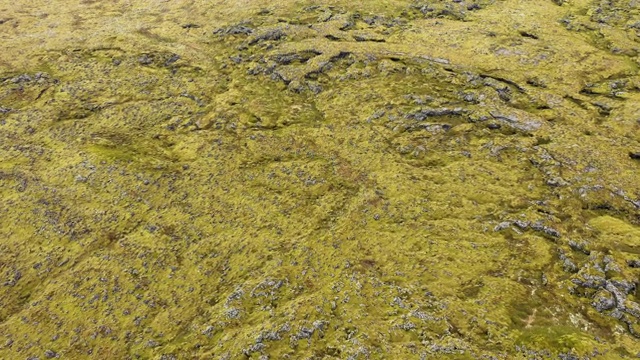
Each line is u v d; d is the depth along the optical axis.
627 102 60.75
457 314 35.62
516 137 56.44
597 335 33.81
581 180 48.47
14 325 38.44
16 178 52.91
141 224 47.53
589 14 88.06
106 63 79.25
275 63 76.88
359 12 95.12
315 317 36.25
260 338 34.78
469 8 94.75
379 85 69.50
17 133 61.16
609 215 45.00
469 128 58.84
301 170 53.94
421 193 49.12
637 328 33.94
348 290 38.56
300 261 42.03
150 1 110.44
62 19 98.44
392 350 33.09
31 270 42.97
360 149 56.91
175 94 71.12
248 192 51.19
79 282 41.59
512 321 35.06
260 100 68.81
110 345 36.62
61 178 53.00
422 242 43.00
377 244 43.22
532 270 39.41
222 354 34.34
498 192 48.47
